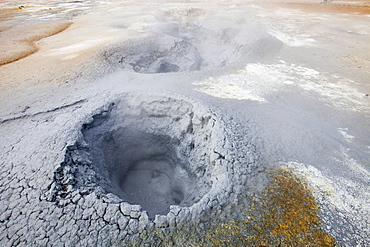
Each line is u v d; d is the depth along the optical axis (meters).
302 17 25.28
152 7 32.72
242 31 19.83
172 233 4.45
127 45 15.29
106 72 11.66
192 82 10.57
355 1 36.78
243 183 5.51
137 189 9.20
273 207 4.94
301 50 15.16
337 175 5.78
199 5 33.09
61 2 45.53
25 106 8.45
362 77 11.07
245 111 8.24
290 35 18.50
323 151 6.56
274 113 8.24
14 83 10.55
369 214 4.80
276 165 6.06
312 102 9.02
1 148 6.30
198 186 6.89
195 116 7.98
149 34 17.75
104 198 5.07
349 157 6.36
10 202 4.95
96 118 7.93
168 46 17.05
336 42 16.61
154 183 9.62
